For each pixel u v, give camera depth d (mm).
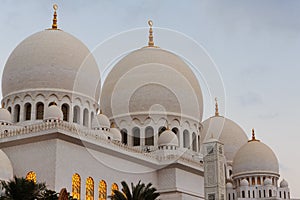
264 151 112438
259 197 106188
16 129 76812
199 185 94438
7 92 88188
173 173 89125
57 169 70500
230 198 108812
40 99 85125
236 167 113250
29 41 89125
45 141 72750
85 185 74625
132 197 60969
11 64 88375
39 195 56469
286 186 112375
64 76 86125
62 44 88250
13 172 73500
